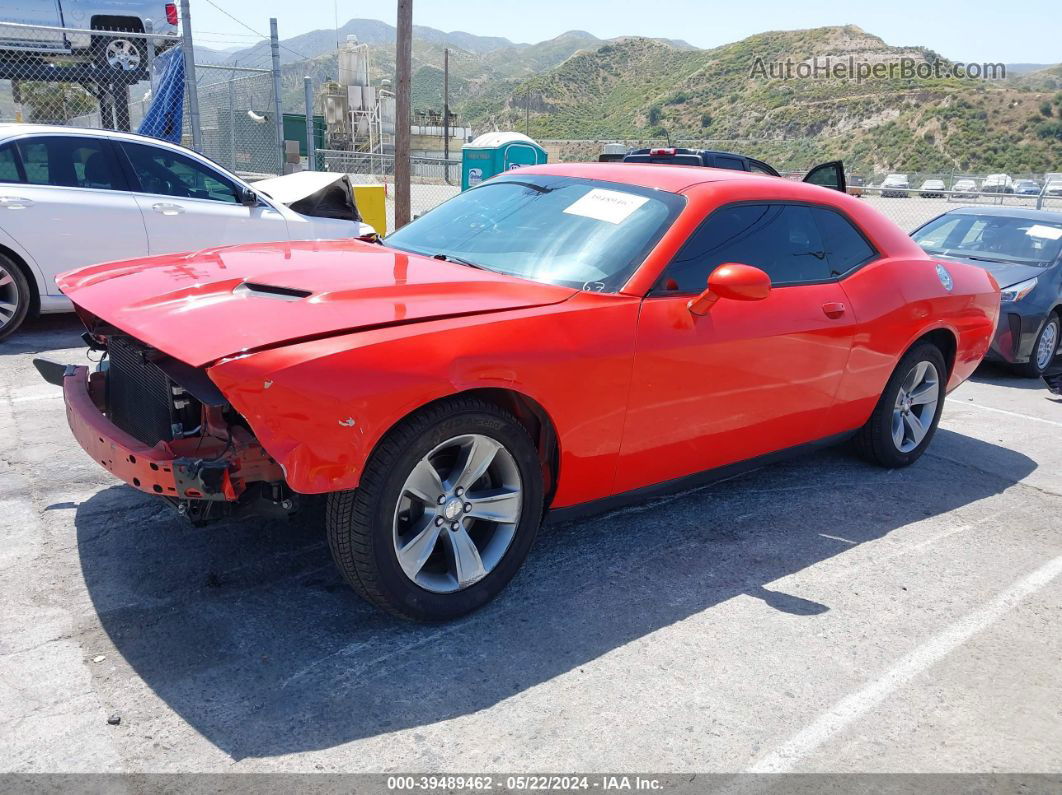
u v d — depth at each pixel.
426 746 2.34
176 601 2.97
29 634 2.71
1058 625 3.32
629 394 3.21
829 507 4.34
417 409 2.67
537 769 2.29
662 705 2.61
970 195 19.69
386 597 2.75
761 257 3.79
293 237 7.71
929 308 4.55
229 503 2.73
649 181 3.80
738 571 3.56
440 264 3.42
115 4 10.92
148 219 6.89
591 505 3.41
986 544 4.05
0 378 5.54
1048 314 7.86
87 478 3.98
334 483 2.47
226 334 2.51
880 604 3.38
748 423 3.79
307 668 2.65
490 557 3.03
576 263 3.37
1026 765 2.48
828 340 3.97
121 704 2.42
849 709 2.68
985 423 6.38
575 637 2.95
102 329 3.14
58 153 6.62
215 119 14.45
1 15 10.38
